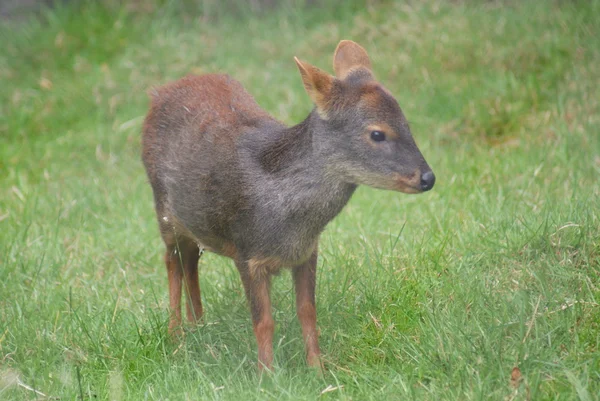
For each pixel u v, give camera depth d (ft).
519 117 54.49
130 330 35.91
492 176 47.32
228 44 66.39
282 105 58.59
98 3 71.92
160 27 69.26
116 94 63.05
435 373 30.01
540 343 30.30
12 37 69.00
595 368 28.84
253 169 32.09
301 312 33.04
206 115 34.86
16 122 61.87
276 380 30.40
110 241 46.01
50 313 37.93
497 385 28.68
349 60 33.55
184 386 31.17
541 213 38.96
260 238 31.86
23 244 44.88
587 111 52.26
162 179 35.73
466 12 63.72
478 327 31.09
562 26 59.52
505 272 35.35
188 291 37.42
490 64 59.11
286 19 68.49
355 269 37.99
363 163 30.81
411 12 65.26
